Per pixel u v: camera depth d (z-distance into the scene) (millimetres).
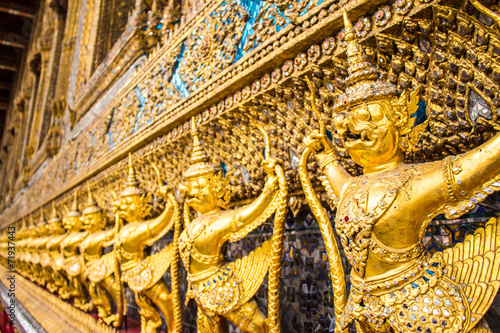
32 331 3787
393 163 906
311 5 1183
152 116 2424
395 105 873
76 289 3346
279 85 1341
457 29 892
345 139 928
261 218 1337
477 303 773
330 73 1168
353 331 1386
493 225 819
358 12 1046
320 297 1562
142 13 2908
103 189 3525
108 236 2467
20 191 9211
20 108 11516
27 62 10156
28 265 5590
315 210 1111
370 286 846
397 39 1001
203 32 1927
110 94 3488
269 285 1265
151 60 2600
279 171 1305
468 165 768
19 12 10242
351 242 871
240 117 1604
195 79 1928
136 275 1925
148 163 2549
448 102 958
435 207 809
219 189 1504
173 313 1875
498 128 884
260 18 1457
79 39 5586
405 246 826
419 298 796
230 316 1372
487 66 865
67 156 4988
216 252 1425
